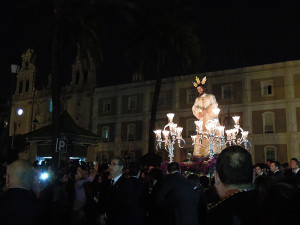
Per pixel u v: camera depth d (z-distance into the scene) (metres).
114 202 6.16
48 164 12.10
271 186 2.27
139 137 47.47
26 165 4.18
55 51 19.30
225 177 2.65
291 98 38.72
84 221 8.90
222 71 43.16
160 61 24.94
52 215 6.26
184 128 44.44
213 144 20.36
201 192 5.33
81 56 22.31
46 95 54.75
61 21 19.50
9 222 3.77
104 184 7.41
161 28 24.97
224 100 42.41
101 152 50.06
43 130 25.22
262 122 40.06
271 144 39.22
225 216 2.34
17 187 4.07
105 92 51.34
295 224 2.04
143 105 48.00
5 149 19.52
